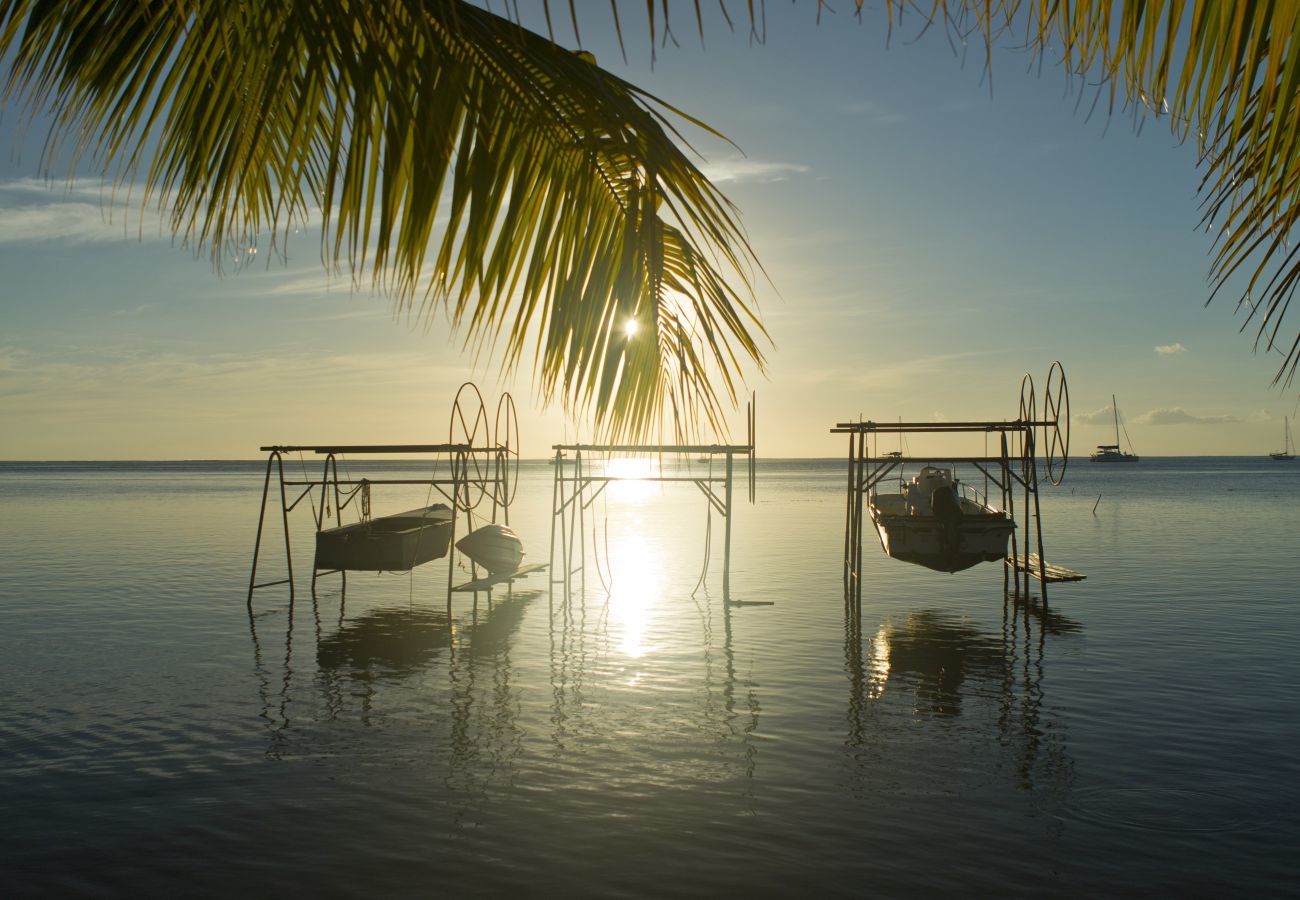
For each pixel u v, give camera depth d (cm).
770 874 641
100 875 642
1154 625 1539
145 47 230
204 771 851
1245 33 174
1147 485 7612
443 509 2208
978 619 1633
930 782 815
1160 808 750
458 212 230
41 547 2809
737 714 1035
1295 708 1035
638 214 233
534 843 691
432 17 219
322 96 235
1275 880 625
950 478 1753
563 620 1647
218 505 5034
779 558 2592
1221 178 239
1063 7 171
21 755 895
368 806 764
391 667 1279
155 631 1540
